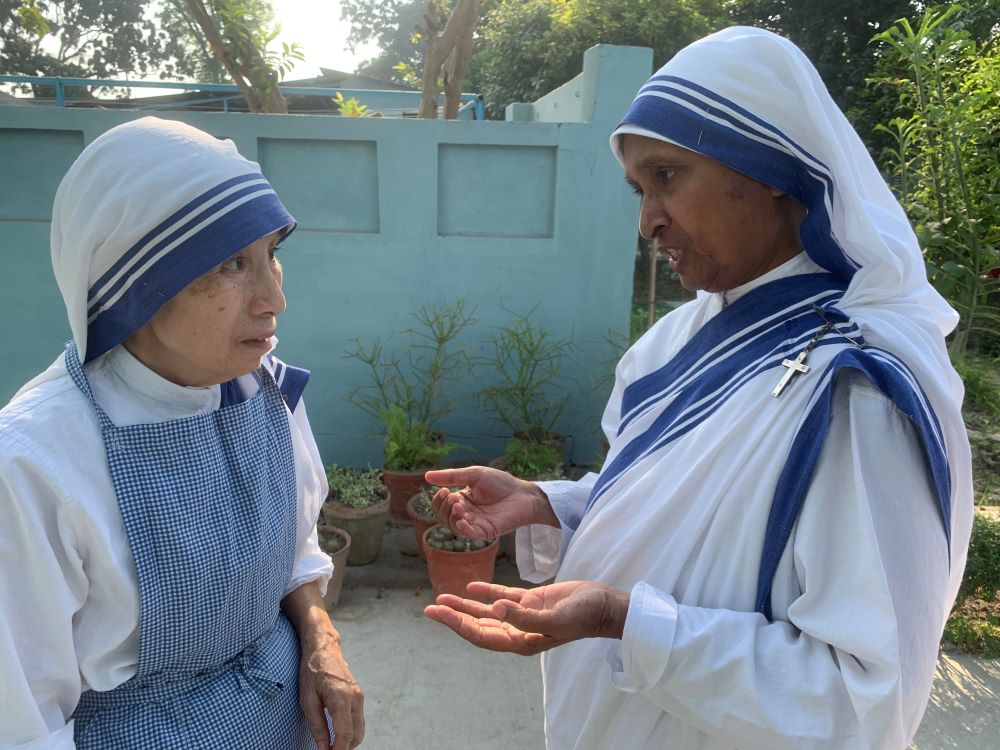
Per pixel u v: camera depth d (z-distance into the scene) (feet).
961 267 15.56
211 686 3.85
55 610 3.23
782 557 3.45
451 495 5.12
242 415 3.88
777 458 3.45
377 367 14.47
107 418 3.44
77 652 3.45
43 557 3.17
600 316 14.34
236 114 13.28
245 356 3.62
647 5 33.71
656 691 3.56
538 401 14.57
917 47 16.03
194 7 15.88
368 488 12.52
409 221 13.91
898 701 3.03
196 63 75.15
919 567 3.15
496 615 3.38
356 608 11.09
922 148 16.79
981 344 19.44
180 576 3.50
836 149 3.38
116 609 3.44
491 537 4.95
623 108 13.51
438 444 13.70
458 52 17.26
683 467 3.77
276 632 4.37
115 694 3.64
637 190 4.05
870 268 3.60
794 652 3.32
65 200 3.35
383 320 14.32
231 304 3.45
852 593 3.21
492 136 13.55
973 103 15.31
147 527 3.43
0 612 3.10
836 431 3.37
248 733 3.88
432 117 17.33
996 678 9.52
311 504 4.63
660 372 4.41
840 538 3.31
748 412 3.58
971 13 20.95
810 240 3.71
